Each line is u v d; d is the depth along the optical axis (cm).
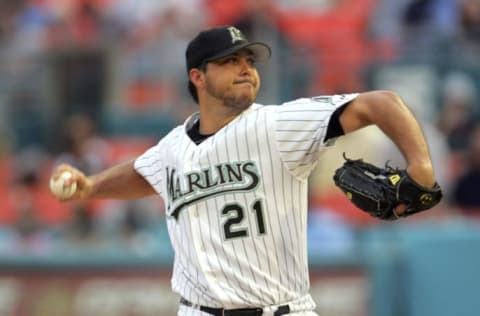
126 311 3584
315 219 3822
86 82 4759
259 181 1759
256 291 1777
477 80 4456
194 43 1831
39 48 5062
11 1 5497
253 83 1820
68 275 3647
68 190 1970
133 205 4012
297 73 4416
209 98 1828
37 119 4750
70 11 5347
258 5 4700
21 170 4544
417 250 3466
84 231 4047
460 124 4250
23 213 4216
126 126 4681
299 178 1767
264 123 1756
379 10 4953
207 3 5125
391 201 1602
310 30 4934
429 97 4403
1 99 4806
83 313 3609
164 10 5144
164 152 1912
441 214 3981
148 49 4953
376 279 3447
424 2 4781
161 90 4809
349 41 4841
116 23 5209
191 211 1806
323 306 3462
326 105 1695
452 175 4088
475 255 3438
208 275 1792
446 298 3441
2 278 3691
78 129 4291
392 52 4562
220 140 1788
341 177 1659
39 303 3644
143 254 3600
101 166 4234
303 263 1806
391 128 1591
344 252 3491
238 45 1789
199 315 1825
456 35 4588
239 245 1775
